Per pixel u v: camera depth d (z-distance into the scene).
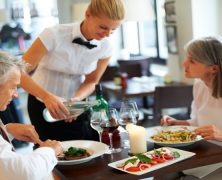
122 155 1.72
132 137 1.71
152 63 5.69
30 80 1.92
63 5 5.48
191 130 1.97
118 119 1.90
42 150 1.45
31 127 1.71
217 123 2.12
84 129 2.11
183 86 3.48
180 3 4.42
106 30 1.83
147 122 3.63
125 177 1.48
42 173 1.39
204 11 4.25
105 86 4.33
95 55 2.14
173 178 1.94
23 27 5.12
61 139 2.12
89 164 1.62
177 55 4.68
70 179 1.47
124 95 3.91
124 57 5.62
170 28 4.71
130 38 6.00
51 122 2.11
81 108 1.83
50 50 2.04
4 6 5.03
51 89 2.18
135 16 3.89
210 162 1.63
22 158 1.36
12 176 1.32
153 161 1.59
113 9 1.75
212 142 1.96
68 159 1.64
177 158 1.61
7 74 1.38
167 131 1.98
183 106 3.53
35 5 5.18
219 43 2.05
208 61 2.03
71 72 2.16
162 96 3.48
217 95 2.07
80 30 2.01
